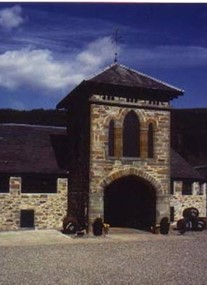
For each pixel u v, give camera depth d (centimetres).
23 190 2553
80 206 2450
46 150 2783
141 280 1249
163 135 2509
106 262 1538
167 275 1320
